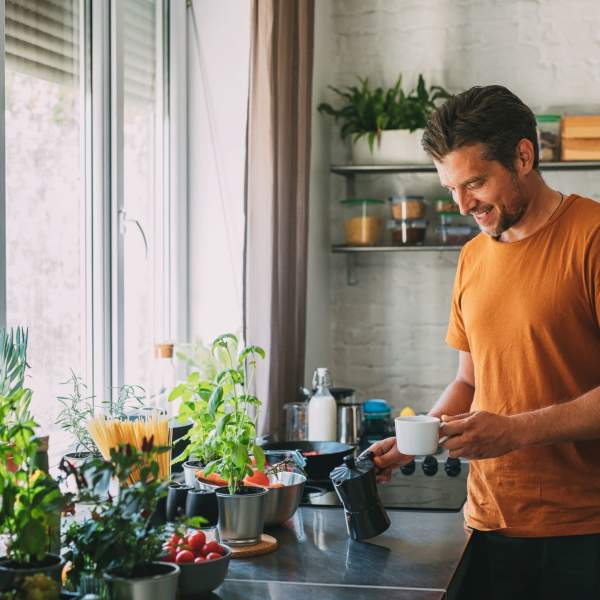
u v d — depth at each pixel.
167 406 2.71
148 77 2.99
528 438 1.86
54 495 1.43
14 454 1.49
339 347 3.97
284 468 2.14
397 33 3.88
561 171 3.78
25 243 2.36
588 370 1.96
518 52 3.79
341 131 3.78
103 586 1.38
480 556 2.05
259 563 1.79
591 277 1.93
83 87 2.61
